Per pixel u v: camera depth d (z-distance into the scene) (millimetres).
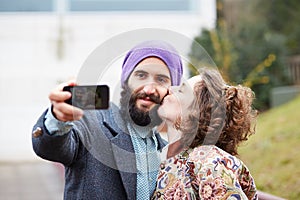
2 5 12859
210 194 2576
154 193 2725
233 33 12781
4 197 8898
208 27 12664
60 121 2482
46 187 9523
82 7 13117
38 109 12867
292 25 15625
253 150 7578
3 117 12727
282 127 8484
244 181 2703
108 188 2705
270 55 12031
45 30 12969
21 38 12883
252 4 15539
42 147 2543
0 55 12828
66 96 2373
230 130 2777
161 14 13250
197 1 13242
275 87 12164
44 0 13008
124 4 13203
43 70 12898
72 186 2752
